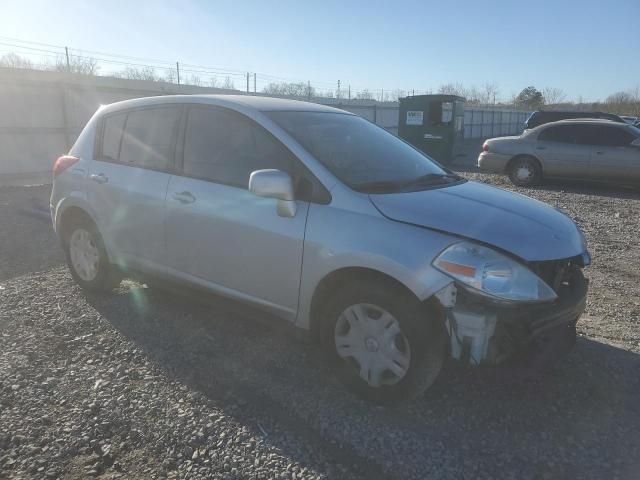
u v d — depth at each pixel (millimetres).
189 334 4105
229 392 3330
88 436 2885
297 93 28891
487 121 38000
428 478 2652
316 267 3256
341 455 2795
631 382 3578
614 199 11250
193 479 2602
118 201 4375
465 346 2893
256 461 2730
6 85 12258
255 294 3643
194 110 4082
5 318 4340
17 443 2811
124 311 4516
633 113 59031
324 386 3430
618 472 2713
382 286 3051
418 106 17375
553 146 12586
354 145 3869
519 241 3018
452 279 2844
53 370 3541
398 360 3076
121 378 3457
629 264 6477
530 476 2680
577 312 3227
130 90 14812
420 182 3713
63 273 5523
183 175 4008
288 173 3486
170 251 4090
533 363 2957
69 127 13500
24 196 10219
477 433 3004
